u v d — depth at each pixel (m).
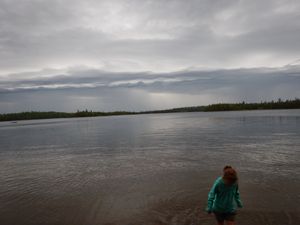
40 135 56.06
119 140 38.44
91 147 31.69
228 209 6.99
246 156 21.23
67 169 19.30
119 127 73.75
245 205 10.61
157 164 19.58
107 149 29.23
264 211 9.97
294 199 11.14
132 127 71.12
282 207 10.32
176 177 15.45
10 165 22.08
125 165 19.80
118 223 9.55
